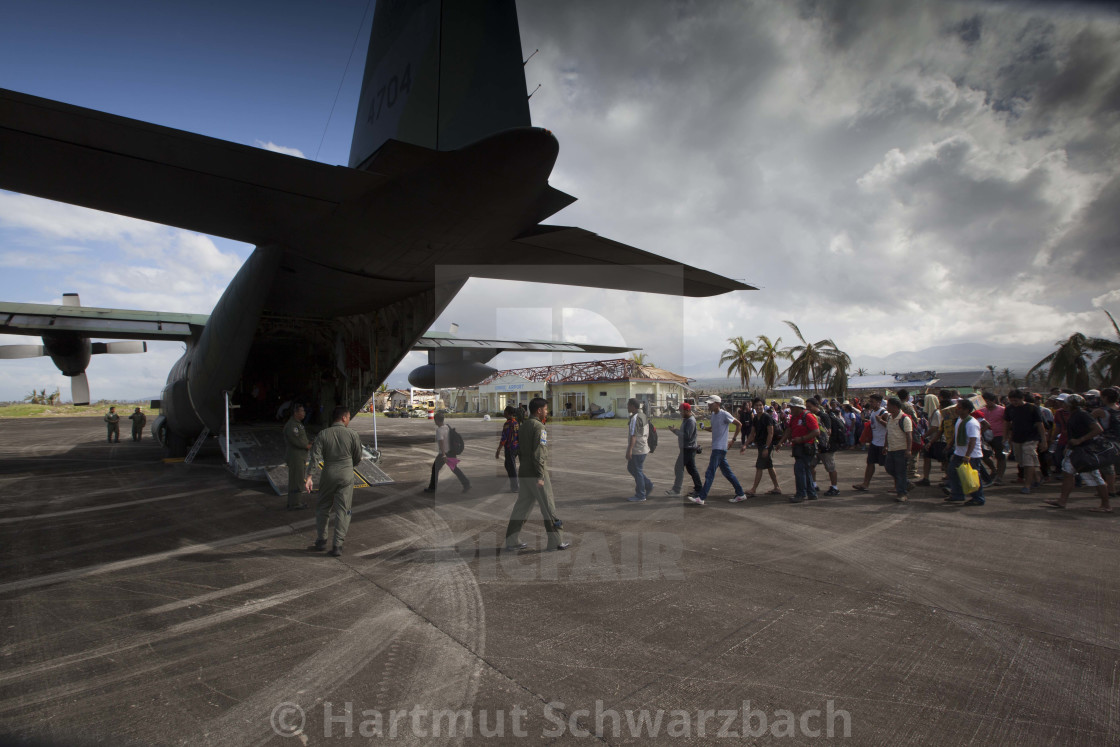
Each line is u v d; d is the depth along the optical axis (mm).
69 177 5223
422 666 2910
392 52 6750
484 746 2205
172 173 5152
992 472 8555
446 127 5617
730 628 3369
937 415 8453
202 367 10914
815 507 7094
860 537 5551
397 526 6129
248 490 8734
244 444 10875
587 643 3174
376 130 7137
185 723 2395
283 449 10695
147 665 2949
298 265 8477
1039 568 4512
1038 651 3051
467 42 5797
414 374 15820
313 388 14414
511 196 6039
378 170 5336
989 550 5062
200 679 2791
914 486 8727
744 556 4883
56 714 2473
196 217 6410
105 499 8000
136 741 2262
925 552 5004
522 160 5387
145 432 25344
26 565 4809
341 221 6773
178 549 5301
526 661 2959
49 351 13461
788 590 4031
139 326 12555
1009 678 2756
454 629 3387
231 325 9484
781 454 13891
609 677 2781
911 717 2410
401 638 3264
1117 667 2869
